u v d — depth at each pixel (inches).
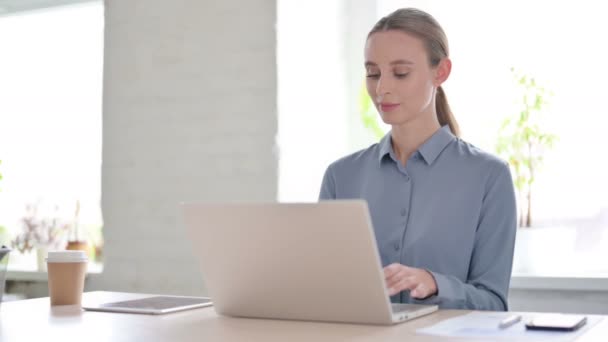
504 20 138.1
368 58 77.1
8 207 177.3
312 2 148.0
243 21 143.9
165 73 151.0
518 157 134.0
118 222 154.7
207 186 146.6
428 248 77.0
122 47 155.3
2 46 180.5
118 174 154.9
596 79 131.3
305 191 144.7
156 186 151.3
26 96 178.1
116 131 155.4
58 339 51.5
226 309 61.3
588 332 49.9
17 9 176.9
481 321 55.6
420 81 76.3
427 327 53.2
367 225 51.6
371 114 147.4
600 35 131.3
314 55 148.6
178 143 149.6
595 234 130.0
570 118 132.5
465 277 76.5
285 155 141.0
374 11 150.0
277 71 140.4
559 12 134.2
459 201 77.1
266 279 57.7
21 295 166.1
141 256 152.3
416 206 79.0
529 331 50.7
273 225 55.1
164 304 68.0
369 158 84.2
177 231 149.0
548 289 124.0
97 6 171.6
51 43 176.2
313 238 54.0
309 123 146.6
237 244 57.5
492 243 75.7
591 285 119.9
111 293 80.0
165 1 151.3
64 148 174.4
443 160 79.2
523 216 133.3
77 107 173.6
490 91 138.6
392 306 61.8
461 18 141.5
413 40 75.7
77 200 172.6
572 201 131.5
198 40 148.1
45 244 169.3
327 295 55.8
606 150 130.0
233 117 144.5
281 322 57.6
